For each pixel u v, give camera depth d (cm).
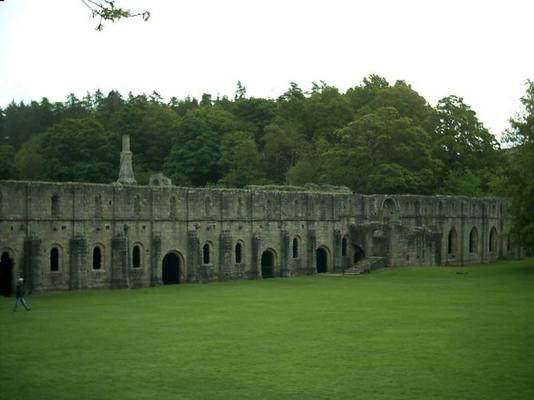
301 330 5153
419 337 4841
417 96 15938
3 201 7494
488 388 3512
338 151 13525
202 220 9294
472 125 15238
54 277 7894
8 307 6481
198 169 16025
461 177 14662
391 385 3578
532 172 9319
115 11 2605
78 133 15500
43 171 15375
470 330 5106
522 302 6669
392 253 10788
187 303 6794
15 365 4019
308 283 8969
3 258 7619
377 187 12850
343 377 3741
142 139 17675
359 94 17925
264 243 9994
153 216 8788
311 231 10494
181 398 3359
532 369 3888
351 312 6084
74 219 8056
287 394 3428
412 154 13388
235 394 3428
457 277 9381
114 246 8344
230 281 9394
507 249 14125
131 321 5600
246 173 15238
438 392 3447
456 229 12800
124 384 3606
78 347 4525
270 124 17125
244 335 4947
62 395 3409
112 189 8394
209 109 18850
